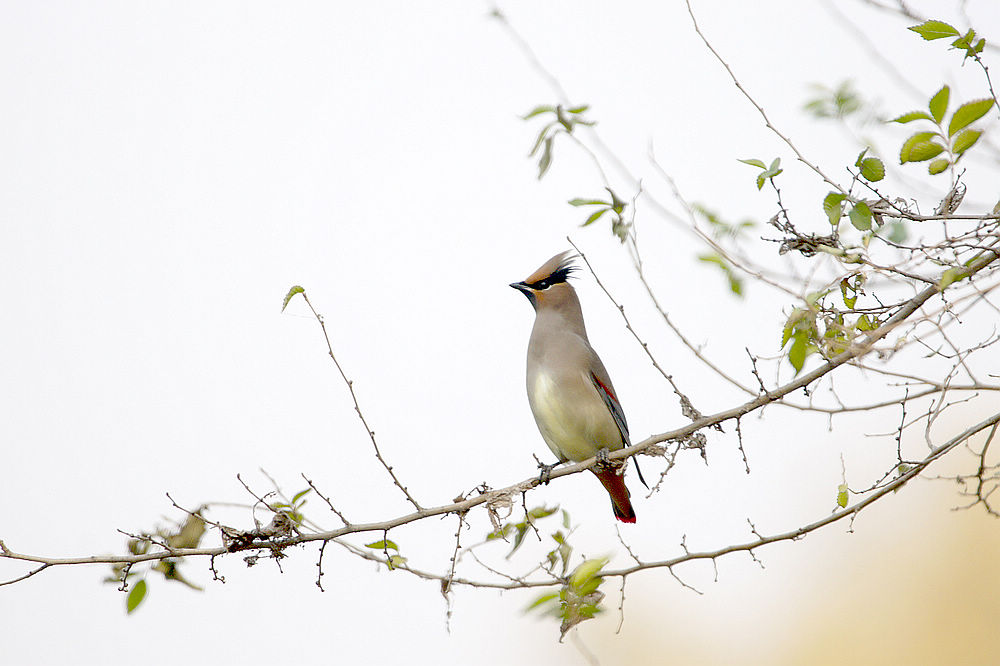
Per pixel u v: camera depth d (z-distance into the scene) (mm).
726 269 8555
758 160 8516
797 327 8477
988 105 7719
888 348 7984
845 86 8141
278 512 9664
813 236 8453
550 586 9430
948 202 8211
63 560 9266
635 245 9016
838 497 9039
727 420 9531
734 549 9266
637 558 9406
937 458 8461
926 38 7930
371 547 9688
